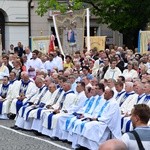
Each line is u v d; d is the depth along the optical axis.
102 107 18.02
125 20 45.50
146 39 32.91
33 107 22.11
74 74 24.66
